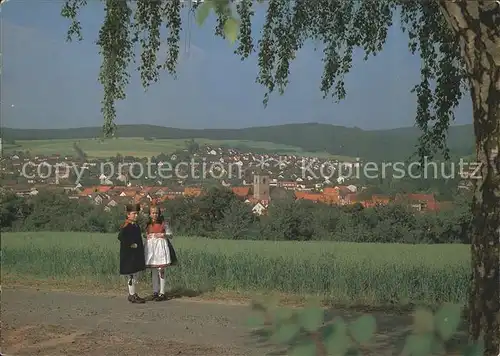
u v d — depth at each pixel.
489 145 2.75
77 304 9.75
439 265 11.56
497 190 2.77
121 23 8.34
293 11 8.53
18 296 10.55
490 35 2.65
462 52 2.77
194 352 6.09
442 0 2.74
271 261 12.07
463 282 9.59
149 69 8.46
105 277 12.62
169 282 11.52
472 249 2.90
